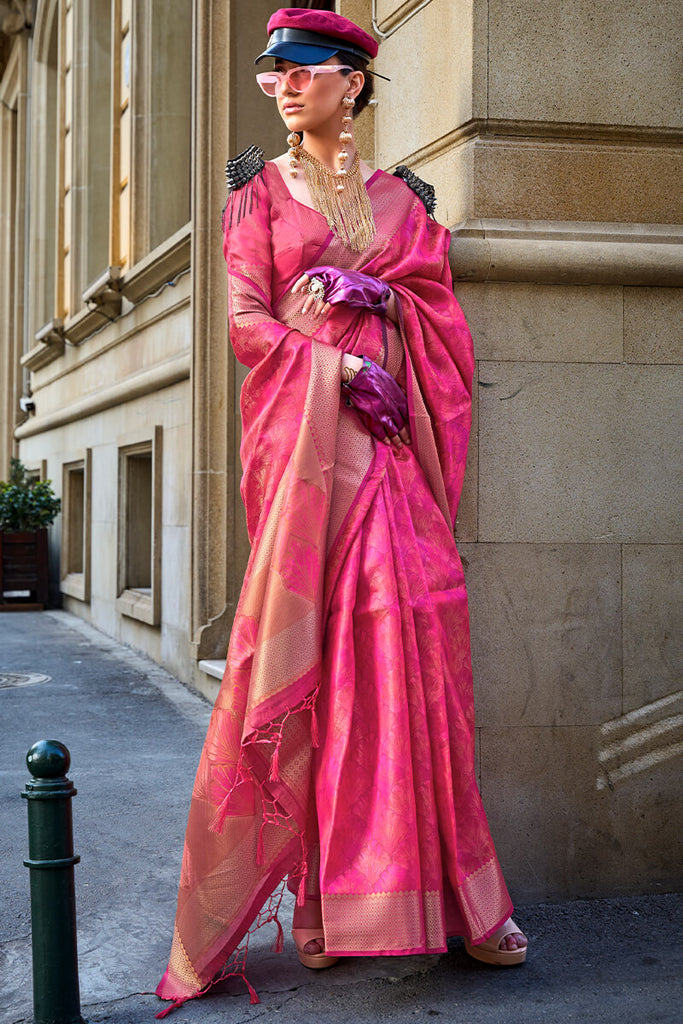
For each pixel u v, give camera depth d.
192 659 7.57
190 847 2.96
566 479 3.63
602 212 3.71
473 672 3.56
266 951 3.26
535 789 3.60
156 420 8.78
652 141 3.76
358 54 3.17
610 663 3.66
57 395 13.95
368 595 2.93
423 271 3.28
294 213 3.14
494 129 3.64
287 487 2.91
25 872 3.93
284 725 2.88
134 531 10.16
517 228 3.59
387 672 2.87
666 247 3.63
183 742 6.00
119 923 3.48
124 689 7.62
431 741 2.94
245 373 7.30
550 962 3.12
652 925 3.39
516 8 3.63
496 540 3.59
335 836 2.82
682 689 3.71
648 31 3.72
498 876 3.01
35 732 6.25
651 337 3.70
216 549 7.33
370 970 3.08
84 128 12.05
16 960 3.19
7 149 18.11
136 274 8.91
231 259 3.12
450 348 3.29
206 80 7.06
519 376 3.61
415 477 3.15
